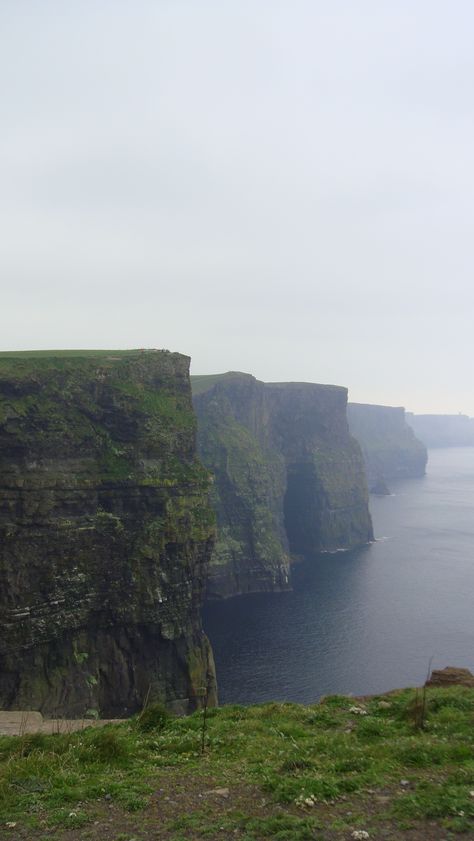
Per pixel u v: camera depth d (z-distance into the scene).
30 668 72.06
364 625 117.69
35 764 17.19
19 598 71.12
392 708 21.64
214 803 14.52
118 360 88.19
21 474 73.44
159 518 83.06
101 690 78.00
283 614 129.12
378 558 182.12
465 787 14.07
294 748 18.27
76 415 80.94
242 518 166.75
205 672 84.81
